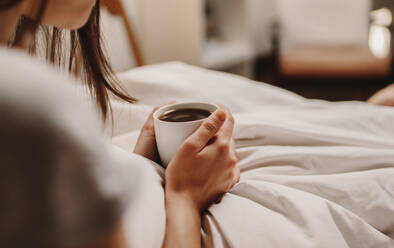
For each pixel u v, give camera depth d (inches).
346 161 23.7
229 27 108.3
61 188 7.6
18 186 7.3
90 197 7.9
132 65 82.5
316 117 30.5
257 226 17.6
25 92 7.1
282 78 107.0
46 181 7.4
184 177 17.6
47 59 22.4
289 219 18.6
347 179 21.5
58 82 7.7
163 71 43.7
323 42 113.8
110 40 73.7
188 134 18.3
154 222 15.6
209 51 100.0
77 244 8.0
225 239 17.4
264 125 26.9
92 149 7.9
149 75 40.7
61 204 7.7
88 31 21.4
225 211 18.5
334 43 112.7
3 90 7.0
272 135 26.9
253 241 17.0
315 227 17.5
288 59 101.4
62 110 7.5
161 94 37.8
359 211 20.5
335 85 115.6
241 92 40.6
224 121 18.2
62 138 7.4
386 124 29.9
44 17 14.6
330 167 23.8
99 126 8.5
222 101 37.8
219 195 19.9
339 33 111.6
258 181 21.1
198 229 16.5
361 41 110.5
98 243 8.6
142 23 85.2
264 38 147.3
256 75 131.7
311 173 23.7
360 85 113.9
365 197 20.7
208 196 18.7
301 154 24.0
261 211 18.4
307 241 17.1
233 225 17.7
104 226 8.2
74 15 15.2
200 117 19.5
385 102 35.4
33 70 7.4
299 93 113.1
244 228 17.5
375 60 94.7
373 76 95.6
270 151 24.7
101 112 23.4
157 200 16.7
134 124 30.5
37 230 7.6
